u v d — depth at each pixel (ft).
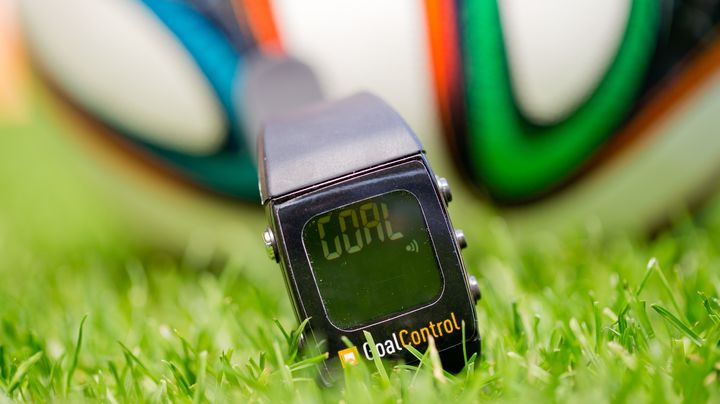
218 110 1.59
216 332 1.41
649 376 1.18
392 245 1.24
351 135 1.27
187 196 1.67
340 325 1.24
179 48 1.58
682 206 1.68
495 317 1.39
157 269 1.81
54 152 1.78
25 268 1.87
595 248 1.66
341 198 1.24
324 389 1.24
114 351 1.42
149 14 1.59
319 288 1.24
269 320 1.44
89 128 1.68
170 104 1.60
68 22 1.62
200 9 1.57
